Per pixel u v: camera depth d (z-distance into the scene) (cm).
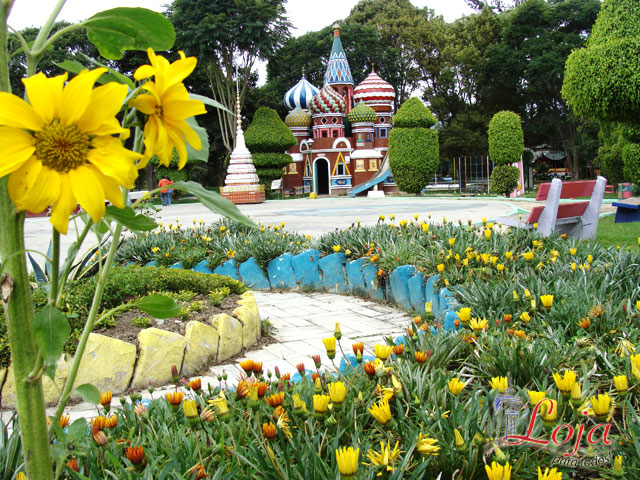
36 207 91
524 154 3959
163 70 105
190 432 216
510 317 343
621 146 1875
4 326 384
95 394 128
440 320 480
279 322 601
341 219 1603
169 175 2845
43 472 123
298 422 215
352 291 718
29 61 115
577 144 3631
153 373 411
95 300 130
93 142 97
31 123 91
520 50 3562
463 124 3875
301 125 3656
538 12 3503
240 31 3117
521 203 2069
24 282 117
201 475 176
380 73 4309
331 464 177
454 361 305
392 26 4253
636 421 209
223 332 470
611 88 1278
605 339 318
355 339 521
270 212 2017
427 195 2983
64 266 121
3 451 202
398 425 218
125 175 95
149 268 558
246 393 209
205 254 825
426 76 4378
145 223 112
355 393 234
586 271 460
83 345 129
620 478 182
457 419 208
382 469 179
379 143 3481
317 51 4288
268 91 4381
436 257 579
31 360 120
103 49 132
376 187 3172
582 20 3472
